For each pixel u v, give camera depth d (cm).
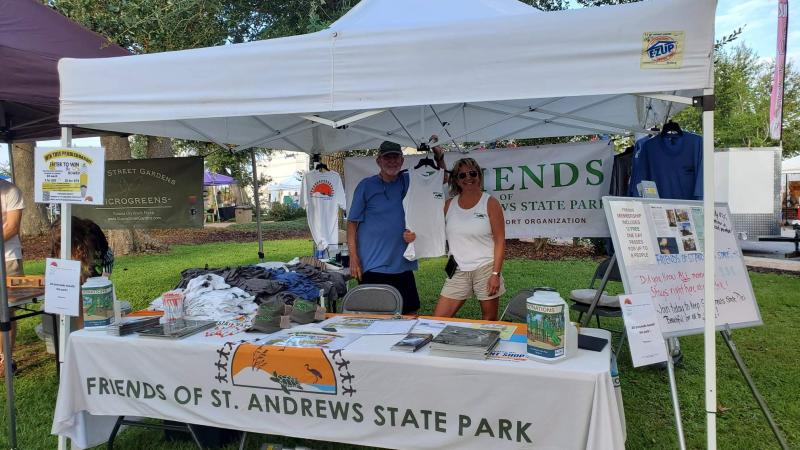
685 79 187
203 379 230
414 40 215
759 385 360
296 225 1936
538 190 466
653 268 218
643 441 288
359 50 221
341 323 263
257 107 236
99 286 258
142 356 238
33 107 352
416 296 365
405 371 203
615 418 178
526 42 201
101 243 367
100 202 263
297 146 539
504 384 191
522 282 723
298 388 217
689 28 186
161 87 247
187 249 1228
